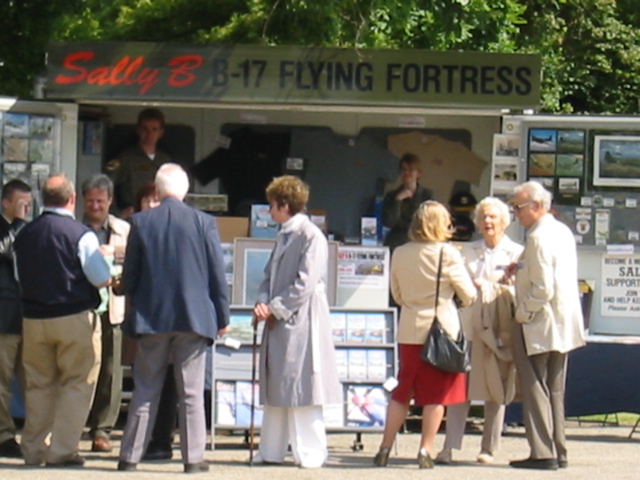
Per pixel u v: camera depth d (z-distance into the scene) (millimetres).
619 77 49406
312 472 20328
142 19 35812
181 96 25578
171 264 19875
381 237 29234
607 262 27188
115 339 22938
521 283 20922
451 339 20531
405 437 25578
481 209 22297
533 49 44625
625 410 26062
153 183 24984
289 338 20766
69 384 20625
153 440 21828
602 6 48812
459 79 25703
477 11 32312
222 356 23312
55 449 20609
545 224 21000
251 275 24703
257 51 25562
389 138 29375
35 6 29469
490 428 21938
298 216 21078
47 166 25906
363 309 23922
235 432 24797
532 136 26969
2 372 21688
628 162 26984
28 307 20469
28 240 20438
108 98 25500
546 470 21016
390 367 23562
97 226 22969
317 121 29375
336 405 23219
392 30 34750
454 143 29266
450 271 20719
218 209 29266
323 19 32594
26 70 29609
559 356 21344
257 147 29359
